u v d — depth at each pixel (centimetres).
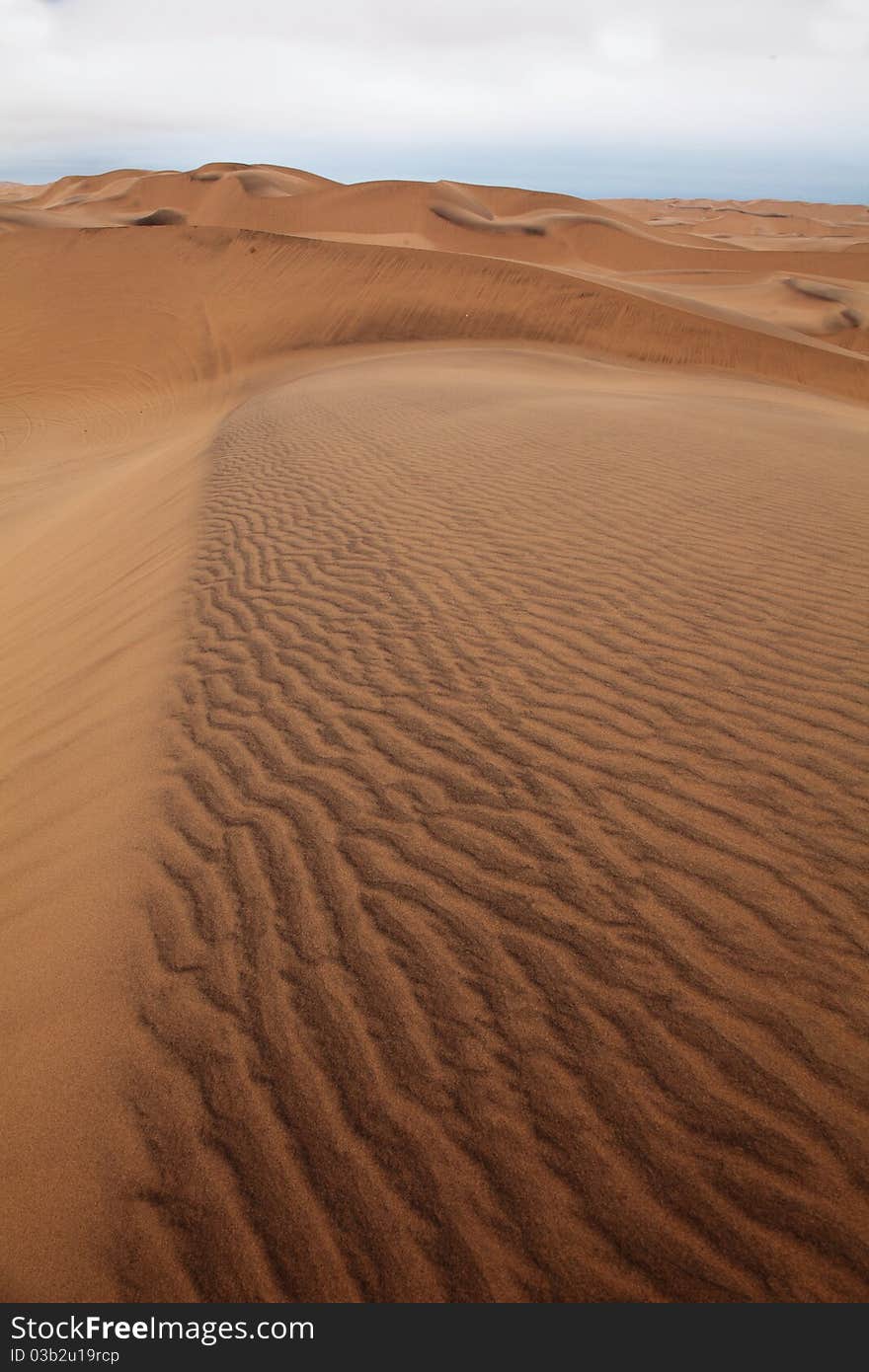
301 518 773
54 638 696
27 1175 236
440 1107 236
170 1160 232
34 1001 289
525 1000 264
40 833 388
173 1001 274
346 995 270
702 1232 206
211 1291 208
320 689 452
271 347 2889
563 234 7450
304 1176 225
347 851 329
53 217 7400
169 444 1852
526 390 1526
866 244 7725
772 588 555
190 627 558
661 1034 250
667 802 343
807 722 395
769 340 3003
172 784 382
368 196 7806
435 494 805
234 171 9275
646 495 772
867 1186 212
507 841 328
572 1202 214
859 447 1052
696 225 12375
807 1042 245
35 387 2794
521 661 465
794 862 309
